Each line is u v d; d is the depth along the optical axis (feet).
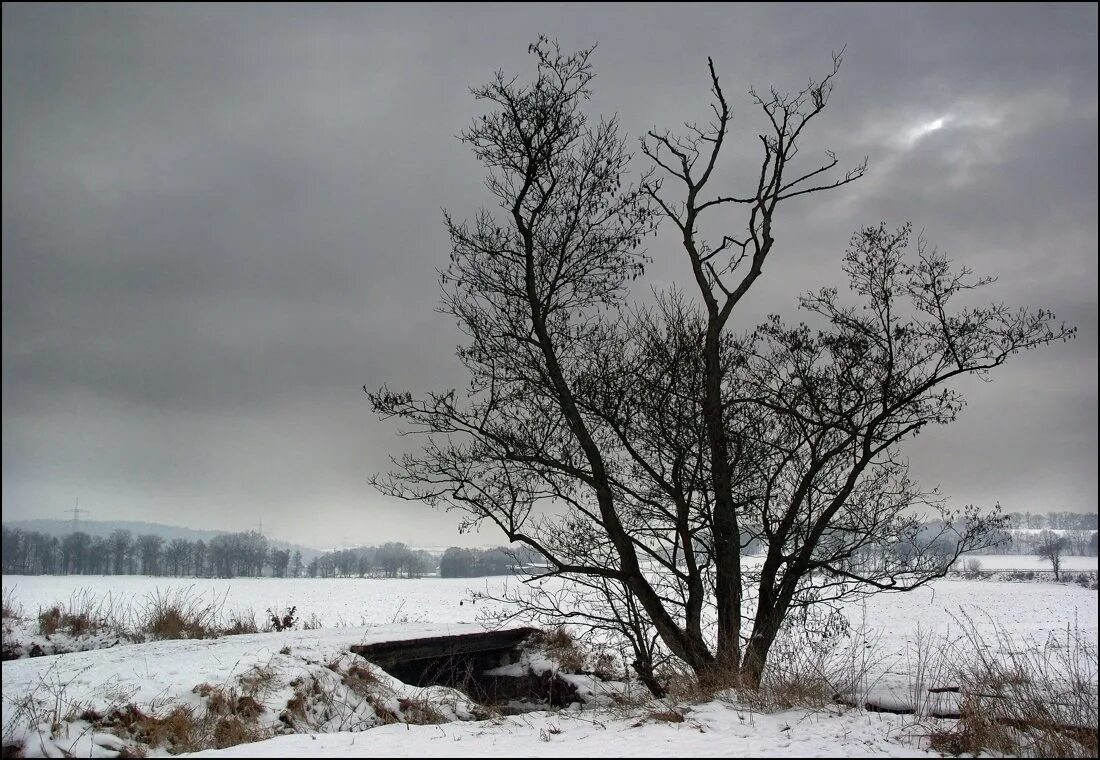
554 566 41.83
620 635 46.39
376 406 41.06
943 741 25.04
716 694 34.19
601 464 41.42
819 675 33.60
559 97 44.45
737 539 40.27
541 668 52.16
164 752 29.27
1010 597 154.30
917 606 128.26
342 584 309.22
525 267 43.32
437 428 41.09
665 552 44.06
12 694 32.37
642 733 25.75
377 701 39.09
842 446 39.09
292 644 45.06
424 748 23.47
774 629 38.88
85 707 30.60
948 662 38.75
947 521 39.11
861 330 40.57
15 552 426.51
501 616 43.11
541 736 25.63
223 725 31.91
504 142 44.32
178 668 37.40
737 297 41.96
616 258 44.39
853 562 40.34
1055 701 27.32
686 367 43.42
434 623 61.26
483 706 42.45
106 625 63.31
